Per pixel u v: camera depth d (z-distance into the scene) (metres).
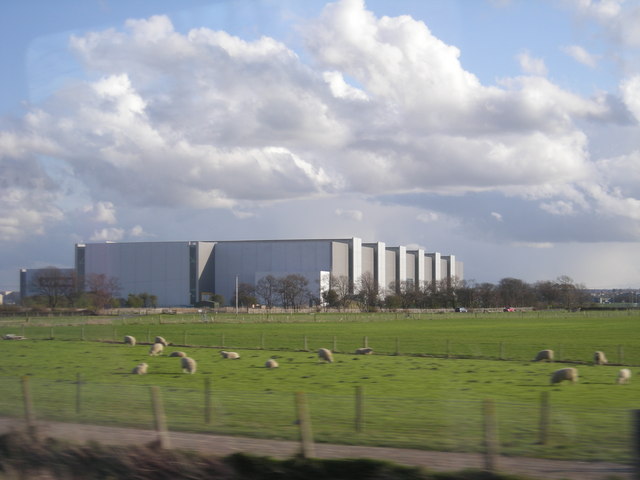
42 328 95.94
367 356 57.91
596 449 14.95
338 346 70.31
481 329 99.50
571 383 36.94
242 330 96.75
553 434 15.59
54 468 16.97
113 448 16.97
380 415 17.66
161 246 179.00
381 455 15.92
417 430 16.73
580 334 87.25
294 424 17.78
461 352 62.62
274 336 84.62
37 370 44.19
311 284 180.00
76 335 83.25
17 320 115.19
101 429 18.56
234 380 38.72
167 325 107.25
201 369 45.88
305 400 18.33
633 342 73.31
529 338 80.12
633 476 13.89
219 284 187.25
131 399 20.34
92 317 129.12
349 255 190.50
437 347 68.56
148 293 178.62
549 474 14.17
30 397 20.30
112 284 171.62
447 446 16.14
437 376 41.00
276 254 183.62
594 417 15.15
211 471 16.00
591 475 14.03
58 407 20.42
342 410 18.00
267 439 17.41
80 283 162.38
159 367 46.94
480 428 16.20
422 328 102.56
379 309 184.25
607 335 85.12
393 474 14.86
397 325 111.88
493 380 38.66
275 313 161.12
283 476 15.61
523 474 14.23
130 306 170.88
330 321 124.69
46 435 18.12
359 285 188.38
